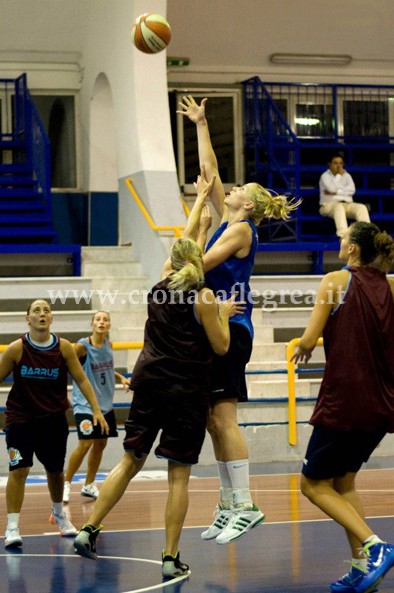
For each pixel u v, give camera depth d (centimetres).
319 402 835
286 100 2761
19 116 2581
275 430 1870
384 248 851
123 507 1346
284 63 2761
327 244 2378
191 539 1097
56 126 2669
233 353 942
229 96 2719
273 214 970
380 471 1702
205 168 1052
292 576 892
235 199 967
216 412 946
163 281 924
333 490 837
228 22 2680
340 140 2758
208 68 2709
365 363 821
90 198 2577
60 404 1119
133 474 929
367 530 806
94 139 2577
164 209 2222
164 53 2272
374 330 827
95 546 1023
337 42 2780
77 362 1141
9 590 861
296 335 2142
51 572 934
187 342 908
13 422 1092
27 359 1103
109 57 2406
